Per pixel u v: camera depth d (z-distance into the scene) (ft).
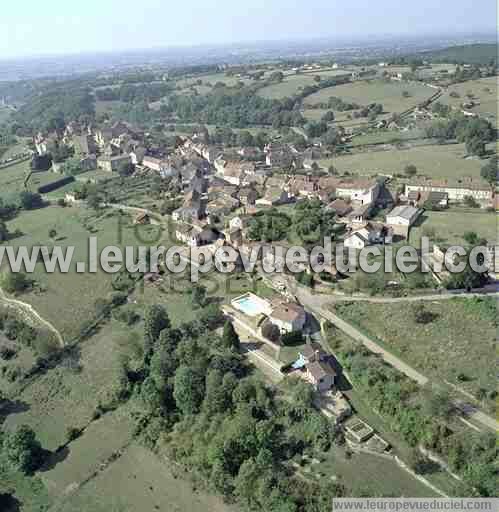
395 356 391.45
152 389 389.60
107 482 347.97
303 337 422.82
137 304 514.27
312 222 572.51
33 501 344.08
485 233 550.36
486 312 408.46
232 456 329.72
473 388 347.77
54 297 545.03
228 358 401.29
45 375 448.24
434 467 312.09
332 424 340.59
